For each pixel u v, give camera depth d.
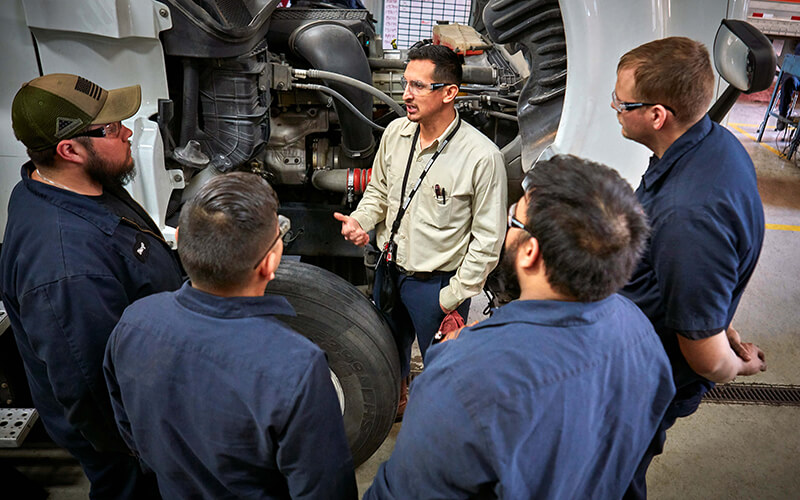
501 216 1.67
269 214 0.94
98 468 1.55
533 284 0.87
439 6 5.57
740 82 1.46
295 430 0.93
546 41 1.81
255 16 1.96
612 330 0.86
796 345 2.93
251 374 0.92
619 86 1.28
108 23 1.60
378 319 1.85
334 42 2.27
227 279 0.94
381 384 1.82
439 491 0.84
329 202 2.62
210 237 0.90
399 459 0.89
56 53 1.66
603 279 0.80
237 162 2.09
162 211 1.78
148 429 1.02
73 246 1.22
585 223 0.77
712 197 1.17
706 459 2.23
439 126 1.67
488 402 0.78
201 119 2.04
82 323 1.20
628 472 0.96
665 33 1.69
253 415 0.92
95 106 1.26
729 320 1.43
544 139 1.95
